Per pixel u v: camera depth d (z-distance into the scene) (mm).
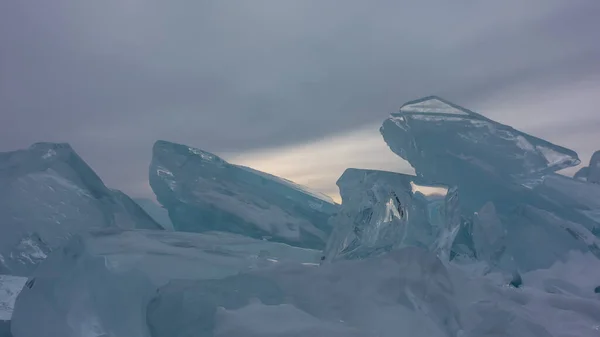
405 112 4355
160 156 4105
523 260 3771
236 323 1800
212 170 4137
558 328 2379
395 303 2070
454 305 2199
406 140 4402
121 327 2055
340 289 2111
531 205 4152
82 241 2438
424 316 2035
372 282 2158
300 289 2096
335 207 4270
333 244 3131
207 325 1861
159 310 1939
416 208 3336
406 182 3316
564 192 4234
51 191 3287
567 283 3326
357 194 3189
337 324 1887
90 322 2090
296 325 1835
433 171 4332
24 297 2258
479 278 2699
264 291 2061
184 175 4059
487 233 3758
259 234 3932
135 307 2082
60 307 2172
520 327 2193
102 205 3439
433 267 2305
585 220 4066
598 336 2316
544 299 2709
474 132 4203
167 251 2396
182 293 1981
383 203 3062
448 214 3389
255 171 4355
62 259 2395
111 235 2568
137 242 2502
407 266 2256
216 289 2016
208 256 2426
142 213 3805
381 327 1930
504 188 4172
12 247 3043
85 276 2219
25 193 3193
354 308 2016
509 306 2367
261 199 4098
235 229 3967
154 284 2119
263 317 1859
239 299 1985
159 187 4082
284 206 4125
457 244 4102
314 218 4133
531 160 4117
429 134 4254
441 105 4316
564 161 4117
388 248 2959
